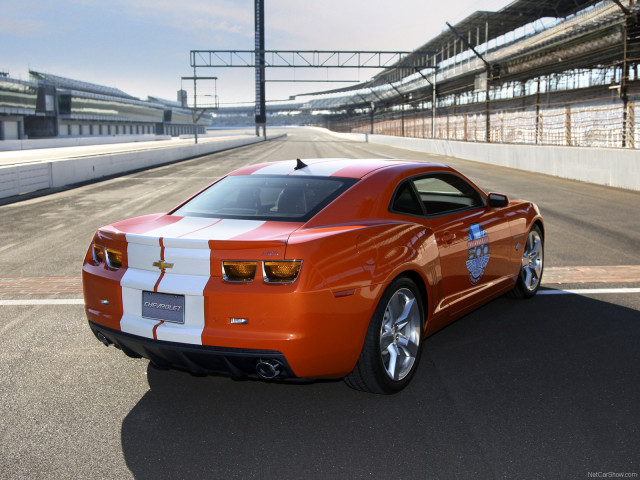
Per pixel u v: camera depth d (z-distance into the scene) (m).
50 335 4.24
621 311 4.61
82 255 7.32
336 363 2.79
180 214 3.37
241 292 2.63
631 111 20.27
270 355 2.62
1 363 3.69
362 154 38.00
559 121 31.66
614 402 3.01
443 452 2.54
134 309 2.89
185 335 2.71
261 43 80.94
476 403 3.03
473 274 3.93
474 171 21.44
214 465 2.47
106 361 3.72
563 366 3.51
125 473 2.41
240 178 3.78
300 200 3.25
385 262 2.96
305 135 129.38
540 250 5.09
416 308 3.29
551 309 4.70
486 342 3.95
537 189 14.61
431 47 53.50
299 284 2.61
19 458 2.53
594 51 22.97
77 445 2.65
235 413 2.98
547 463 2.44
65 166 17.70
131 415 2.96
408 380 3.24
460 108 51.84
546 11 37.56
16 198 14.16
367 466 2.44
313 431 2.76
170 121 133.00
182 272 2.76
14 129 65.62
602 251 7.05
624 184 14.83
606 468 2.39
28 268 6.58
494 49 40.66
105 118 90.12
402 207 3.43
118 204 12.70
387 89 80.31
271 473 2.40
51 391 3.26
